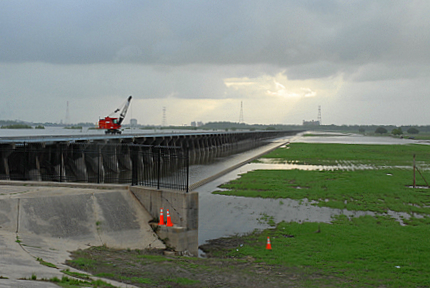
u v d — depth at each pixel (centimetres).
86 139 5109
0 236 1680
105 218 2139
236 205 3456
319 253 2102
